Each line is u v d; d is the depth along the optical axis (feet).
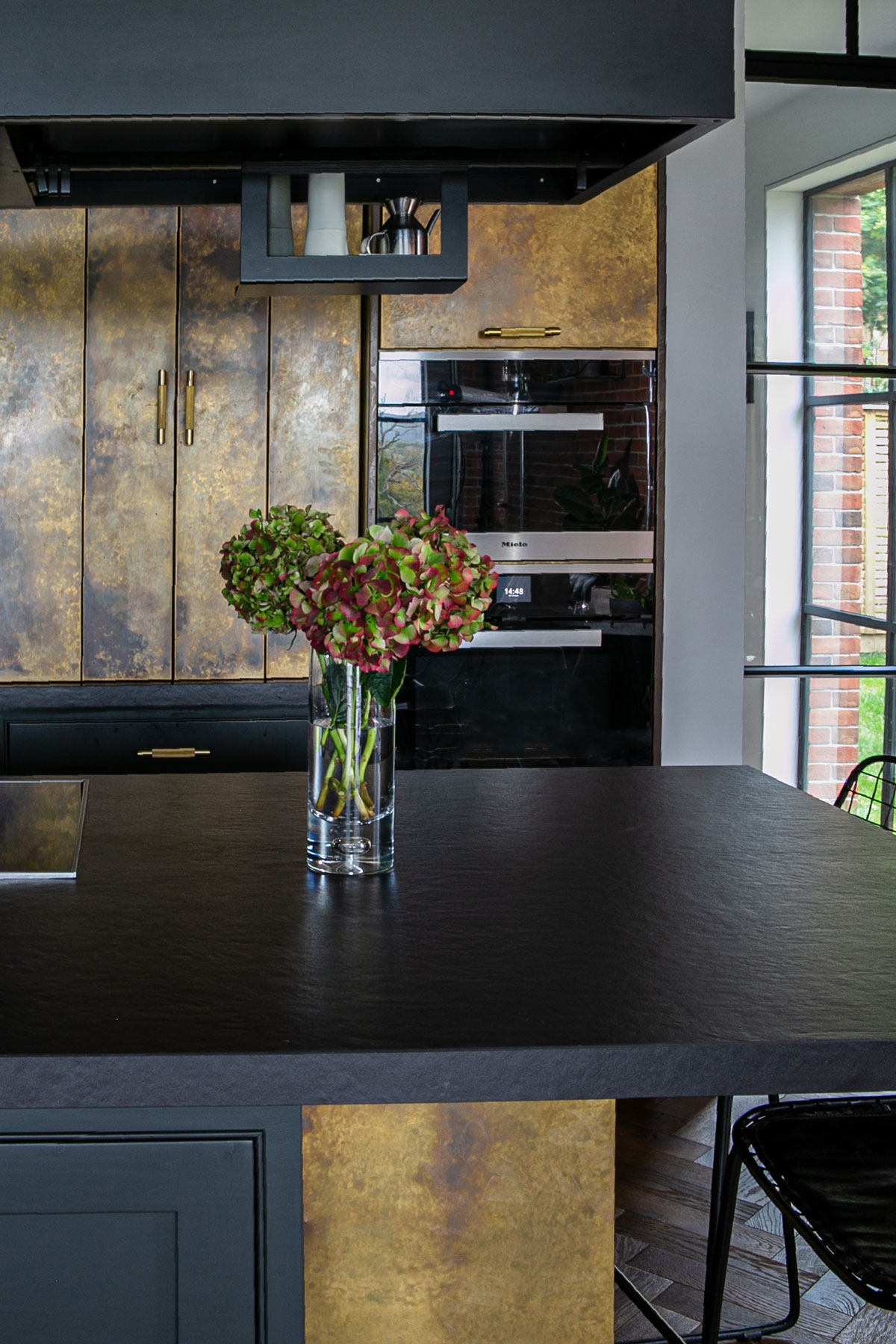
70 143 7.13
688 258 12.05
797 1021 3.97
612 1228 4.94
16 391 11.68
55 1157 4.00
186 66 6.30
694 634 12.35
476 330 11.88
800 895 5.36
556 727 12.26
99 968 4.39
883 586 14.69
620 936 4.79
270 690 11.91
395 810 6.88
